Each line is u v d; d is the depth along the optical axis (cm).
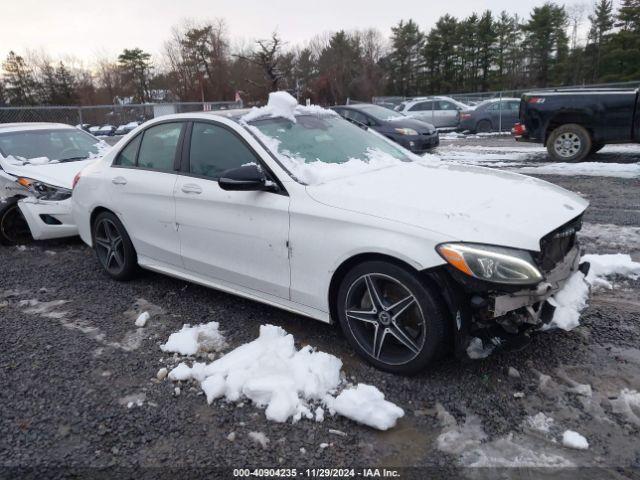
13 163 682
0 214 659
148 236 455
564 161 1073
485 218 290
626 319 375
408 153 455
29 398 311
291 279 350
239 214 371
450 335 296
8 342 387
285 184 348
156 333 392
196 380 321
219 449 262
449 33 5784
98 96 6178
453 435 264
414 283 290
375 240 298
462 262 271
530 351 336
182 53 5225
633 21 4953
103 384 323
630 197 750
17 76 5881
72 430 281
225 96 4941
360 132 459
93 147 788
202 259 411
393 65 6056
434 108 2181
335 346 357
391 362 314
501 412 279
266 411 285
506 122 1919
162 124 452
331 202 326
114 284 504
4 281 532
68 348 373
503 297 273
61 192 632
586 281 329
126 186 464
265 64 2809
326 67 5291
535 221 296
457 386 303
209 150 405
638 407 278
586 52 5497
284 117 418
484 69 5894
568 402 284
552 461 244
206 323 405
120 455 261
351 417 276
